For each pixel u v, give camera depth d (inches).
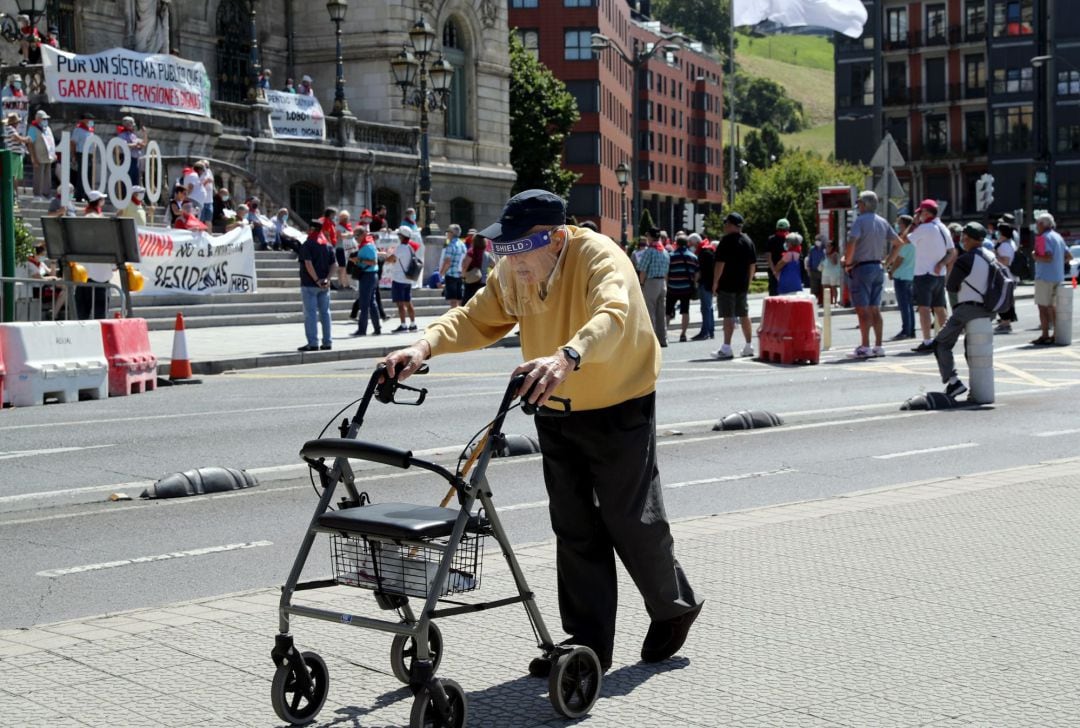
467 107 2052.2
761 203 2977.4
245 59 1879.9
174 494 391.2
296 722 184.4
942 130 3631.9
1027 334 1000.9
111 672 208.4
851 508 339.6
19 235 895.7
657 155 4825.3
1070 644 219.6
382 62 1909.4
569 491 203.8
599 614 204.8
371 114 1919.3
